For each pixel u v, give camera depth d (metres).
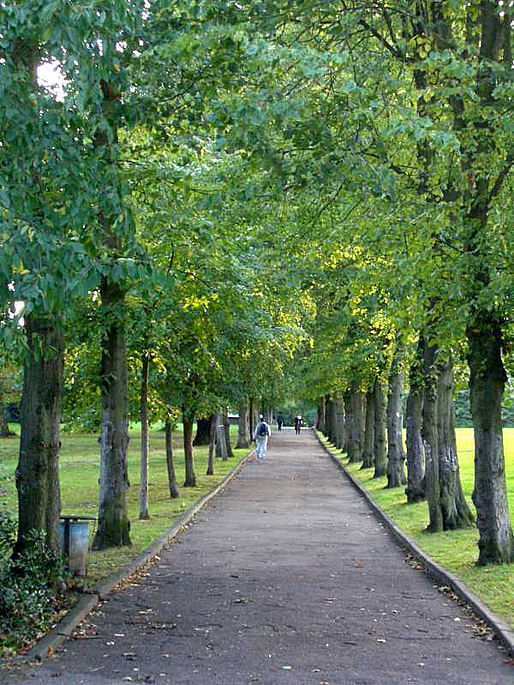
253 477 37.31
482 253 11.99
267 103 10.50
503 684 7.59
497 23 13.60
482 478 13.78
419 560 14.84
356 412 45.41
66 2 7.44
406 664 8.23
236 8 11.66
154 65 11.50
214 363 24.27
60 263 7.25
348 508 24.64
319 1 12.17
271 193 13.24
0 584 9.05
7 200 7.19
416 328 13.59
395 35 15.21
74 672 7.81
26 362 9.82
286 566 14.37
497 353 13.74
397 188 12.45
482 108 12.12
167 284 8.30
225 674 7.82
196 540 17.72
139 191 13.55
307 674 7.86
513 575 12.49
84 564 12.23
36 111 8.08
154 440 71.56
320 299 29.47
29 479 10.92
